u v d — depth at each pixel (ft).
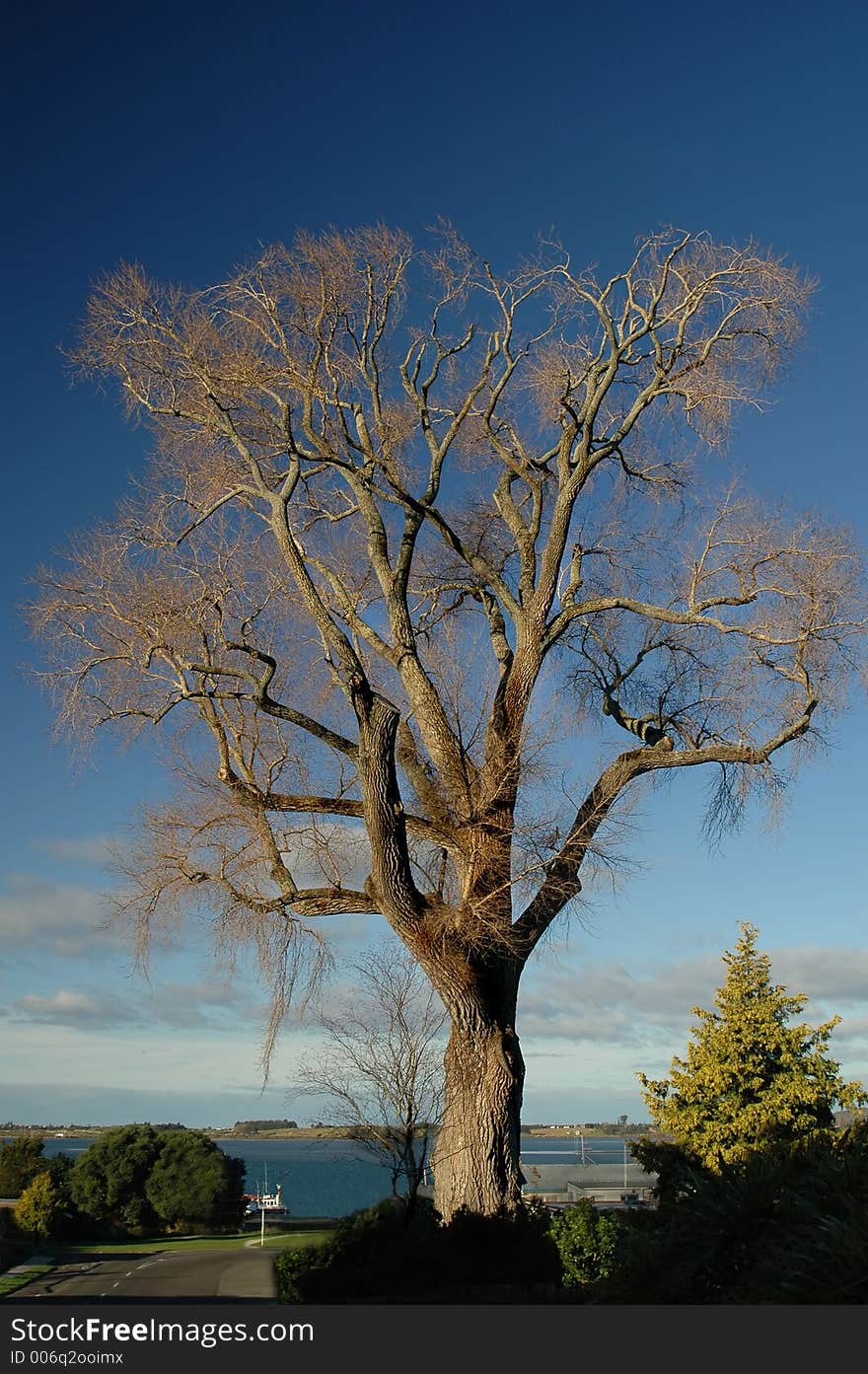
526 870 54.19
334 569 65.10
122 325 57.26
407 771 58.80
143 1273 97.50
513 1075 53.52
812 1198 25.62
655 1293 26.63
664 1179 69.26
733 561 58.49
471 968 53.52
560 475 63.31
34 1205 169.58
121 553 58.18
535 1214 53.21
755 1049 91.71
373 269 60.34
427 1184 56.65
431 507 62.64
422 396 63.82
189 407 58.59
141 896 56.44
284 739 58.54
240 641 60.23
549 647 61.46
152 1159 210.79
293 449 57.00
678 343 60.13
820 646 57.11
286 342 58.65
